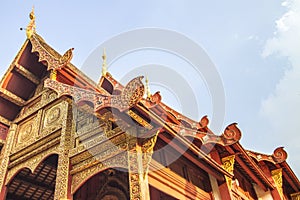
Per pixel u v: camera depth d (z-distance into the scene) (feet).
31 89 44.47
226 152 31.99
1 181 34.88
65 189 28.02
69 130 33.12
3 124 41.01
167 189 24.72
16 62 41.88
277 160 39.75
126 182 33.37
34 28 41.01
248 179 40.04
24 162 35.22
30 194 41.96
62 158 30.60
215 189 30.94
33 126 38.17
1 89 41.16
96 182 35.73
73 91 26.00
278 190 39.75
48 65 32.19
